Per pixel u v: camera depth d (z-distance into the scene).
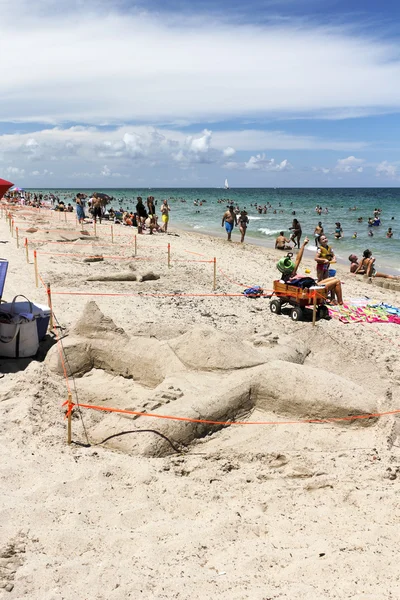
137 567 3.60
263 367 6.50
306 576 3.52
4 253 16.84
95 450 5.32
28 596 3.27
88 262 16.38
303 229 36.84
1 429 5.55
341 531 4.08
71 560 3.64
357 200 95.12
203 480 4.88
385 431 5.74
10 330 7.42
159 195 140.88
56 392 6.63
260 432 5.85
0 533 3.87
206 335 6.99
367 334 10.16
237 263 18.30
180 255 19.33
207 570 3.59
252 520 4.22
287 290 10.93
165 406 5.82
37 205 48.66
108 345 7.37
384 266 21.52
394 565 3.61
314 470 5.09
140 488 4.64
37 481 4.64
